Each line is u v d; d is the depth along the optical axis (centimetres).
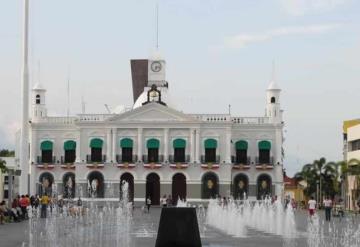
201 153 12706
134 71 16238
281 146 12938
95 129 12812
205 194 12619
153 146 12744
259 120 12950
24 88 6475
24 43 6488
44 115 13188
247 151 12938
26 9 6494
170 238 2689
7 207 6450
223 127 12700
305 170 14262
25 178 6488
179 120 12712
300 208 12719
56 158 13025
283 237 4906
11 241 4159
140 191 12638
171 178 12644
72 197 12794
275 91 12962
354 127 11744
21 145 6494
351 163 10888
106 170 12731
